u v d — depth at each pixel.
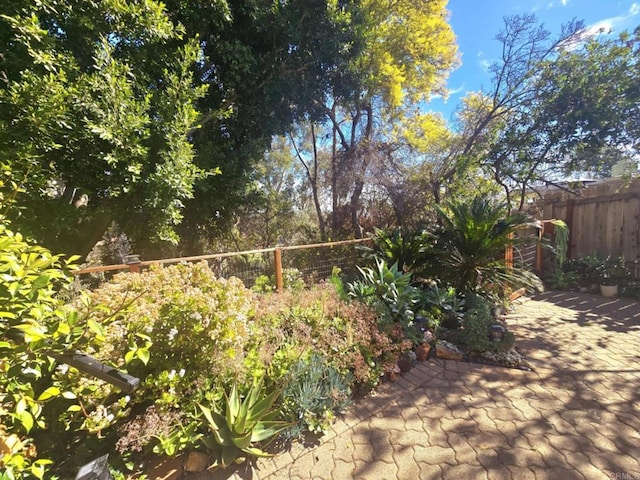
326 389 2.03
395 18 7.34
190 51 3.65
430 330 3.14
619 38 4.52
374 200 7.60
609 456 1.58
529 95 5.49
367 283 3.63
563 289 5.11
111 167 3.25
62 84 2.65
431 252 4.11
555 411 1.97
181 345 1.79
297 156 10.48
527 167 5.53
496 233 3.66
